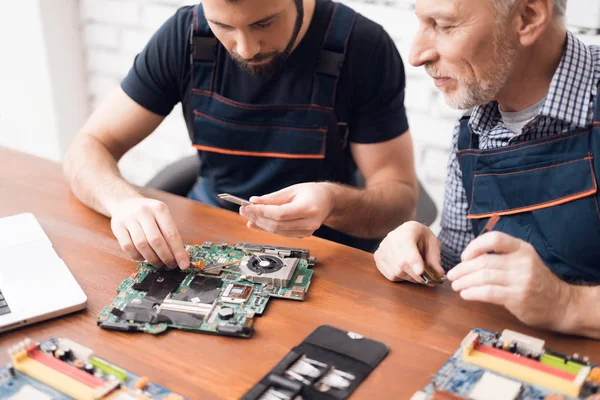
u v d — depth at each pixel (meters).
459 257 1.29
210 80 1.40
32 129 2.52
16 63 2.43
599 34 1.55
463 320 0.88
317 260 1.03
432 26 1.00
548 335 0.85
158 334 0.83
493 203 1.14
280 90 1.38
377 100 1.41
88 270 0.98
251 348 0.81
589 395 0.72
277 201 1.07
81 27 2.41
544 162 1.07
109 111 1.45
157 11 2.20
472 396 0.72
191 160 1.62
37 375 0.75
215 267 0.98
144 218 1.01
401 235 1.00
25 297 0.89
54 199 1.22
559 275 1.08
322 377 0.76
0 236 1.05
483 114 1.16
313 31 1.35
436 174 1.93
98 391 0.71
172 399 0.71
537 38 0.99
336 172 1.47
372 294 0.94
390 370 0.78
